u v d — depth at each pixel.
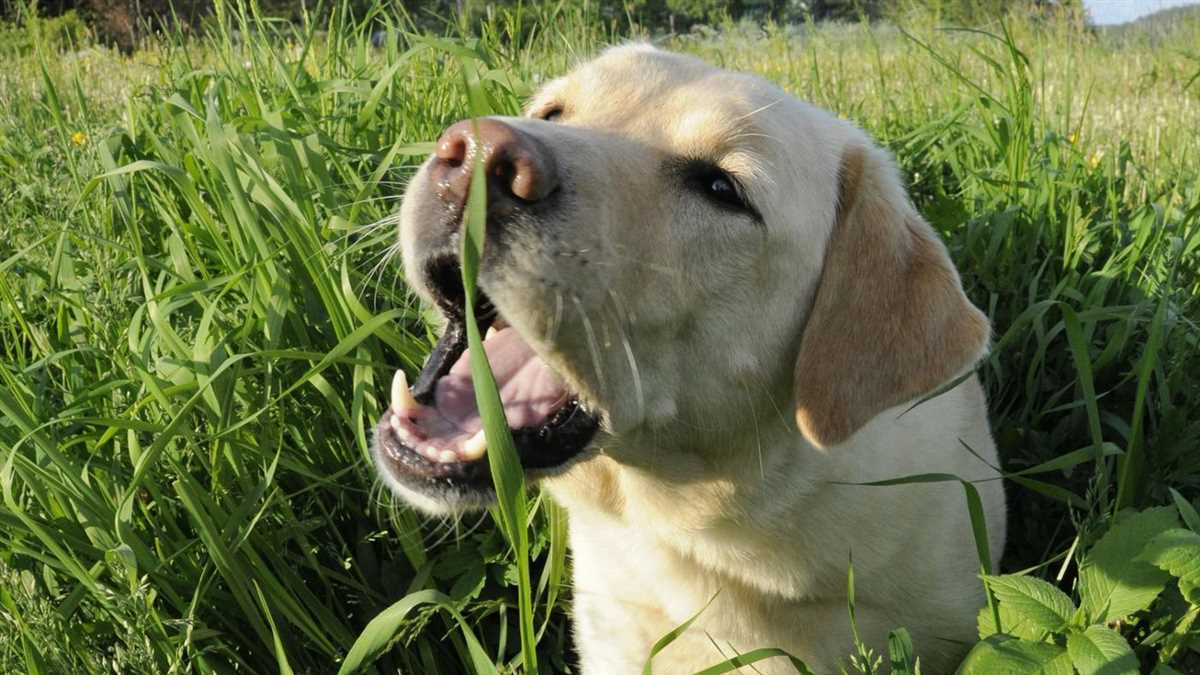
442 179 0.55
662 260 0.60
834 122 0.69
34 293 0.83
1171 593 0.61
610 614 0.72
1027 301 0.90
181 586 0.67
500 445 0.48
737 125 0.62
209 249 0.81
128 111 0.91
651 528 0.68
